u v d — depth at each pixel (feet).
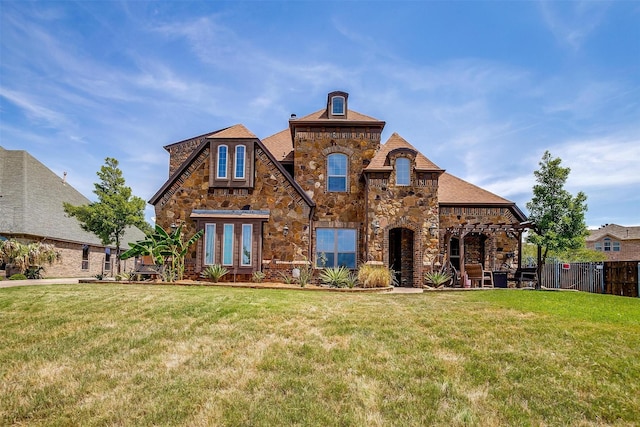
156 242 55.88
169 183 59.31
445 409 14.57
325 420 13.62
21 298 35.70
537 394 15.87
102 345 21.68
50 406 14.85
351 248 62.69
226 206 59.21
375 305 33.45
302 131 64.54
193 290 42.11
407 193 59.57
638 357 19.49
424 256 58.54
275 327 24.95
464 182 71.15
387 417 13.97
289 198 59.47
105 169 90.58
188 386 16.26
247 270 56.65
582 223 66.54
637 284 58.59
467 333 23.68
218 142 59.72
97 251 106.32
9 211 82.74
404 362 19.06
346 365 18.60
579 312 29.86
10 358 19.83
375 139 64.44
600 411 14.65
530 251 136.15
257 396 15.40
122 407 14.57
